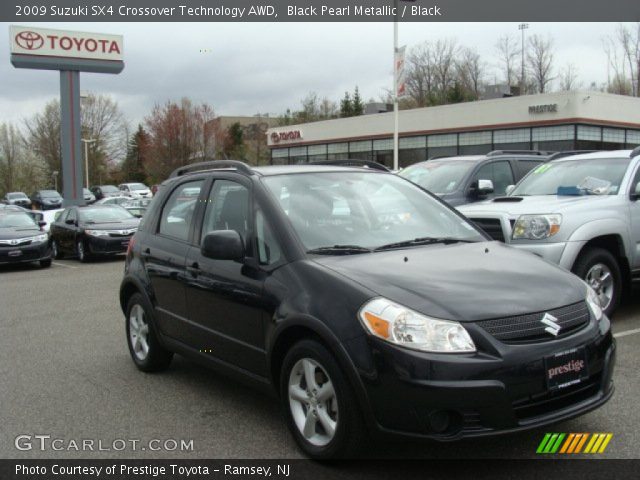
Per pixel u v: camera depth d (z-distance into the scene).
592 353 3.77
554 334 3.65
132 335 6.29
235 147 74.00
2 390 5.69
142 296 5.86
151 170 60.75
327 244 4.39
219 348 4.82
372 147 46.34
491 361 3.42
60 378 6.01
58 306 10.16
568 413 3.61
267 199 4.61
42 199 52.44
